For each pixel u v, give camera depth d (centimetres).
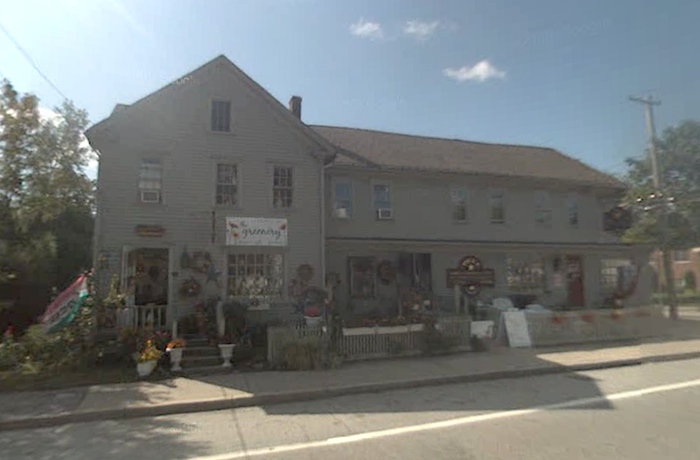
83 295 1345
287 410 906
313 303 1645
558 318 1620
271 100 1752
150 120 1616
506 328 1568
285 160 1752
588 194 2531
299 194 1753
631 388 1015
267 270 1684
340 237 1950
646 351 1445
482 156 2527
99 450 691
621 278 2516
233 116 1714
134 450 686
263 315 1638
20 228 1498
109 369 1210
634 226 2441
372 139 2414
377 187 2095
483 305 1967
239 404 951
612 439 666
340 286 1973
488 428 736
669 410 826
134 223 1553
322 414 866
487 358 1346
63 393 1011
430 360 1327
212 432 769
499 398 950
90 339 1294
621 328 1727
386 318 1463
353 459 613
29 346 1230
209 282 1603
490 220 2278
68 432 794
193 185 1631
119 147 1570
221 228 1642
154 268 1627
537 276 2338
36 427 834
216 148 1675
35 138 1463
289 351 1239
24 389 1045
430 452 631
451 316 1504
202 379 1128
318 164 1792
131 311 1457
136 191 1569
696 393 959
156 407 902
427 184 2181
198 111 1675
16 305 1830
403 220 2109
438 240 2125
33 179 1480
